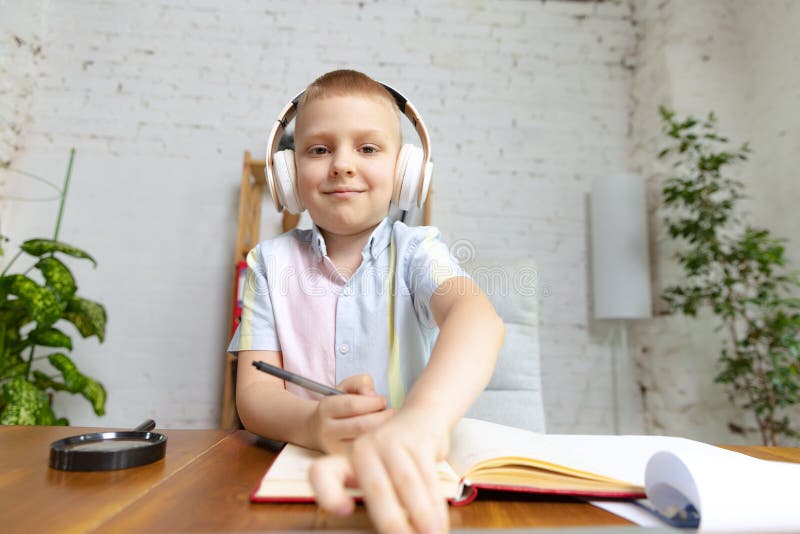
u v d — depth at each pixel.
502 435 0.45
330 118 0.61
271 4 2.48
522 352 1.11
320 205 0.64
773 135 2.05
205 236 2.29
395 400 0.65
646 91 2.46
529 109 2.54
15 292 1.59
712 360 2.07
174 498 0.34
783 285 1.90
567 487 0.36
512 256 2.42
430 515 0.26
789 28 1.99
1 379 1.71
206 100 2.38
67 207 2.24
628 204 2.17
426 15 2.55
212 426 2.16
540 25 2.60
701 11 2.30
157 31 2.41
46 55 2.34
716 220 1.86
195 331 2.22
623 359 2.40
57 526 0.28
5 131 2.17
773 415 1.87
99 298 2.20
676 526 0.31
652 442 0.56
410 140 2.46
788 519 0.30
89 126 2.31
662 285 2.27
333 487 0.26
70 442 0.46
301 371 0.67
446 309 0.54
